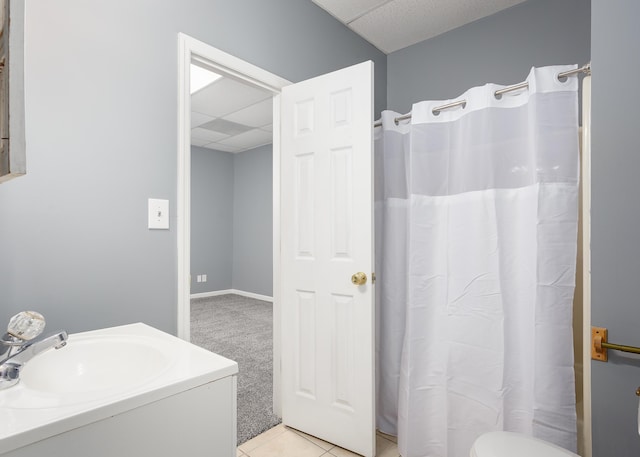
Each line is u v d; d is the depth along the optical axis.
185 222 1.54
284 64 2.05
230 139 5.37
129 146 1.37
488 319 1.57
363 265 1.73
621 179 1.15
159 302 1.46
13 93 0.57
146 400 0.73
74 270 1.24
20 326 0.80
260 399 2.30
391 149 1.96
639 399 1.09
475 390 1.59
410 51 2.78
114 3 1.35
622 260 1.14
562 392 1.41
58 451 0.62
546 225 1.44
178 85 1.53
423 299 1.73
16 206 1.12
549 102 1.45
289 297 1.99
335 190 1.83
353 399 1.75
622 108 1.15
